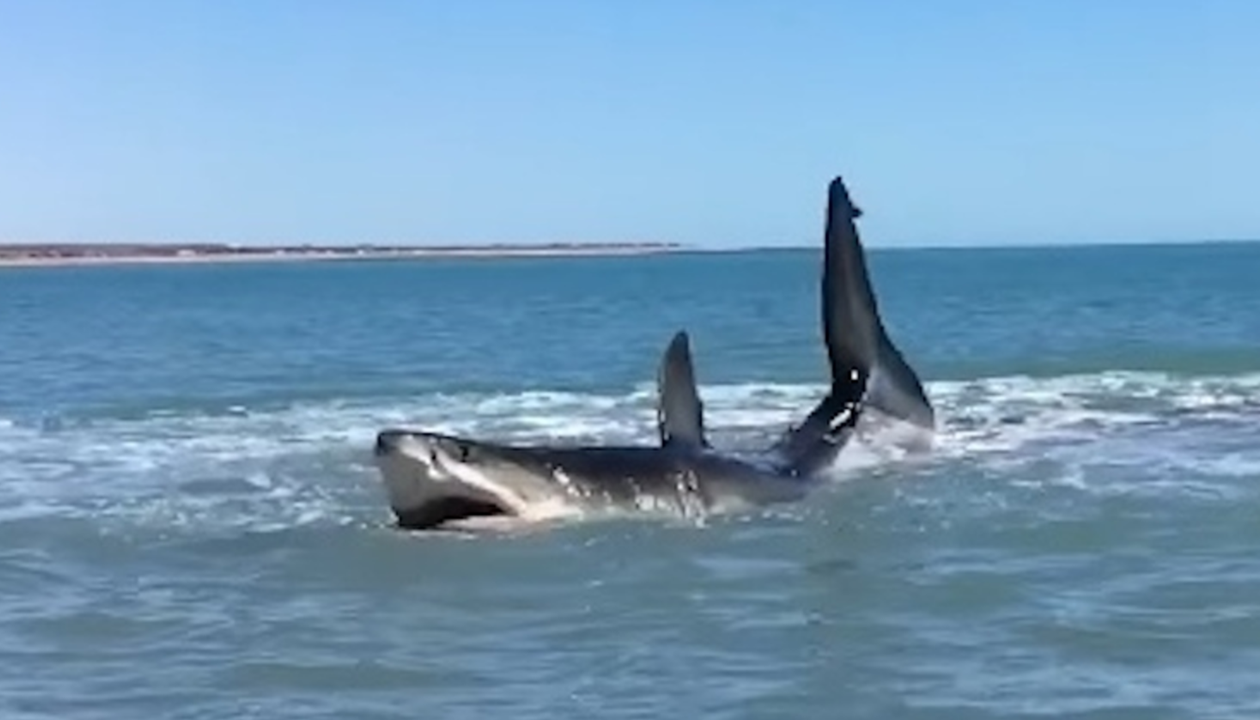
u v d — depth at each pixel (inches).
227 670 383.9
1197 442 779.4
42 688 369.7
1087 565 490.6
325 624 432.8
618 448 607.2
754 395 1068.5
